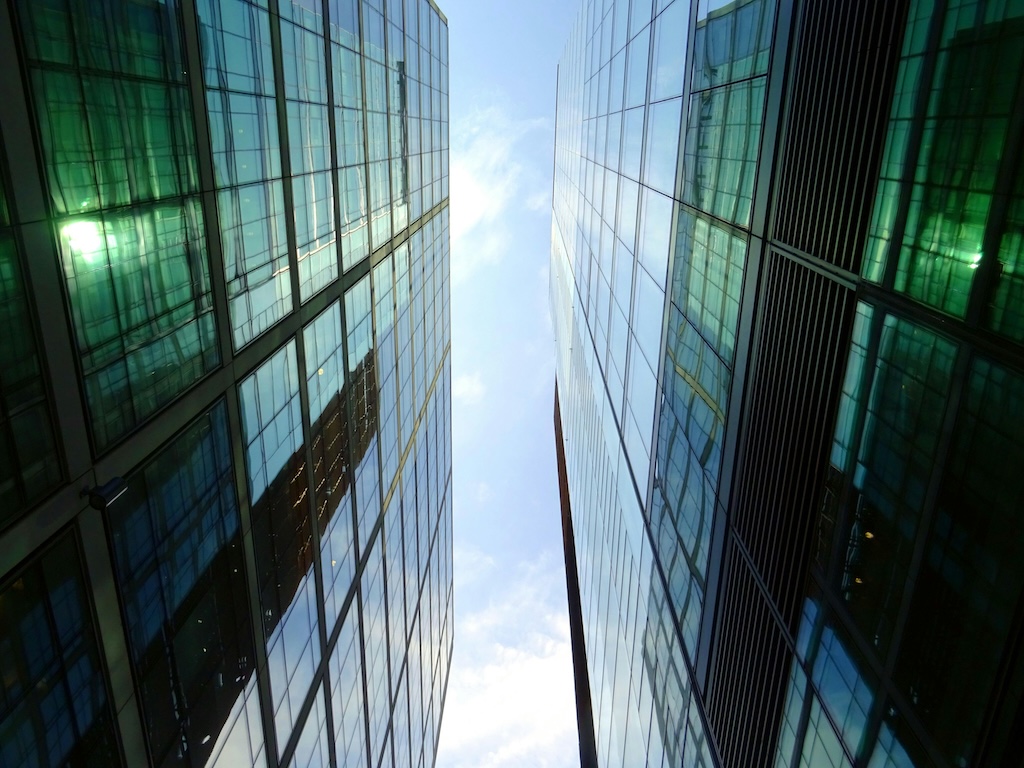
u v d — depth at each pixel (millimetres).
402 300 42406
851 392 12125
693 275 22578
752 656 16938
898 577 10367
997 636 8078
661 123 27172
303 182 23172
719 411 19828
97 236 12047
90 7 11781
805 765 13594
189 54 15133
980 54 8688
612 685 37625
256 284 19188
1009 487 7961
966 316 8945
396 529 42062
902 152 10602
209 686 16734
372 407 34344
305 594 24266
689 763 22219
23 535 10359
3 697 10023
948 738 8883
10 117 10023
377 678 37062
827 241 13156
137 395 13352
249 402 18859
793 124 14914
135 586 13367
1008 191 8117
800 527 14211
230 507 17750
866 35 11852
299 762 23781
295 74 22266
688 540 22938
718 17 20281
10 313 10094
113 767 12625
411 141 44875
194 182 15430
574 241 63531
